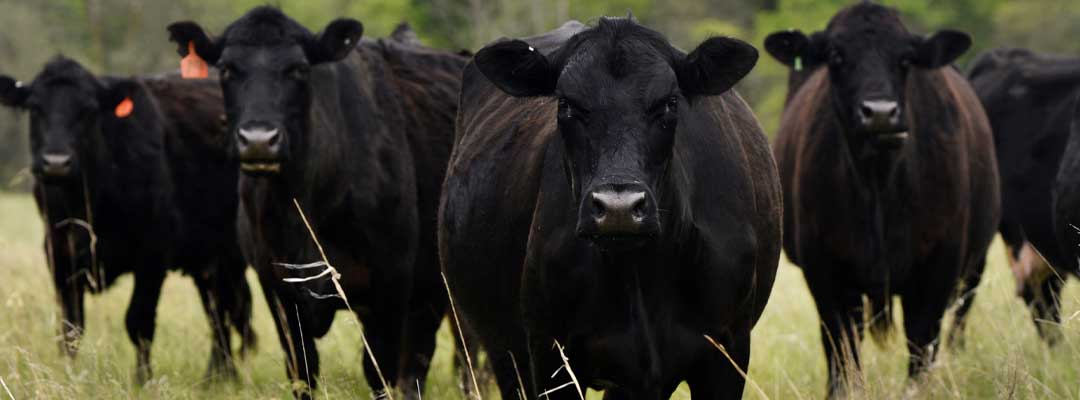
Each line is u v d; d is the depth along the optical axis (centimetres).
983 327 2684
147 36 13288
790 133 2894
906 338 2642
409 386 2675
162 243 3234
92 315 3588
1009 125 3394
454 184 1977
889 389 2183
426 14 13362
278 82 2314
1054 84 3334
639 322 1543
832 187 2617
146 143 3281
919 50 2586
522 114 1880
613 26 1538
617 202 1370
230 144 2341
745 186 1677
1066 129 3244
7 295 3325
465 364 2625
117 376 2564
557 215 1575
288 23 2400
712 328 1591
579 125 1480
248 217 2433
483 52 1594
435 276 2689
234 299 3319
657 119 1470
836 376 2502
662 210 1504
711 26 12669
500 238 1772
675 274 1562
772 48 2739
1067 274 3259
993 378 2102
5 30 13300
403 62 2791
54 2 14225
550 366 1642
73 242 3181
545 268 1580
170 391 2459
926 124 2612
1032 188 3300
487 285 1825
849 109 2559
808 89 2942
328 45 2386
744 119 1875
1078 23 12562
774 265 1783
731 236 1605
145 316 3144
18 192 13362
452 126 2758
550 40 2031
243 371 2745
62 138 3138
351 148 2442
